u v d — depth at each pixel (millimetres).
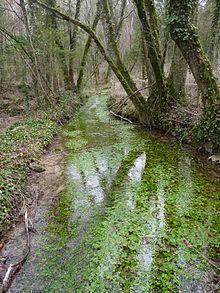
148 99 14961
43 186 8438
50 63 20594
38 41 18297
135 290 4715
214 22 15734
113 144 12461
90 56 33562
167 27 10891
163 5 17203
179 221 6574
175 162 10242
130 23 29688
